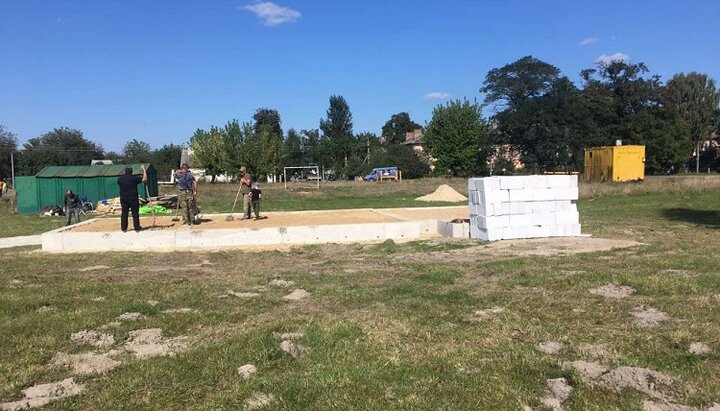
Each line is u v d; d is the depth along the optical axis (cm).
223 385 438
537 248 1151
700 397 391
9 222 2433
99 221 1778
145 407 402
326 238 1441
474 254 1116
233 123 6169
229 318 638
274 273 960
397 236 1477
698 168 8731
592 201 2766
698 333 520
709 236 1344
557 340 522
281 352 502
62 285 855
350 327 569
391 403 397
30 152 9069
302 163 9925
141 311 671
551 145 6600
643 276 773
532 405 391
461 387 421
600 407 380
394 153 8019
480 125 7062
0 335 574
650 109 7500
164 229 1461
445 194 3369
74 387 442
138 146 10006
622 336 523
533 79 7256
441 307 657
